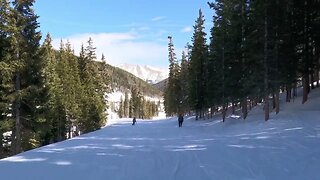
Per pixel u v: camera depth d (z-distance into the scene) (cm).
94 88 6394
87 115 5650
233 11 3500
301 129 2012
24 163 1191
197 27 5347
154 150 1511
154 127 4197
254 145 1493
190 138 2164
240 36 3438
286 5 2962
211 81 4316
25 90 2581
